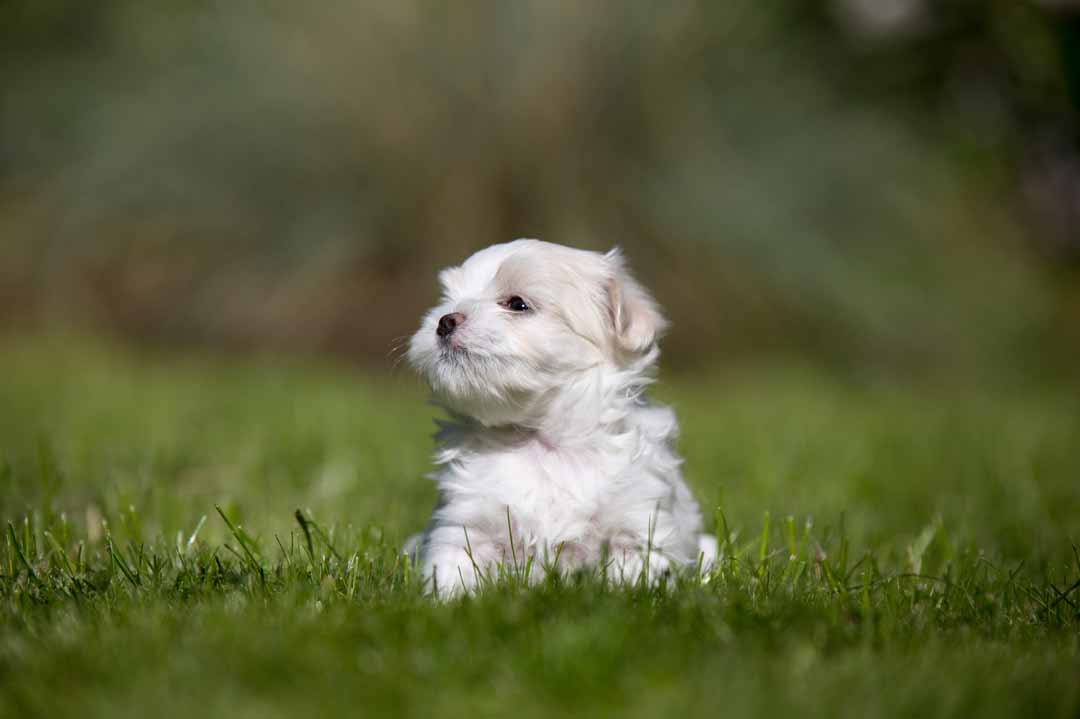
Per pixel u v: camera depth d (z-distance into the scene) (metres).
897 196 13.38
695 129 13.16
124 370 11.40
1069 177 16.27
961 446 8.07
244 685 2.74
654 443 4.29
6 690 2.71
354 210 12.94
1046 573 4.42
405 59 12.95
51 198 13.39
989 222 14.56
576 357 4.27
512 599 3.42
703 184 12.83
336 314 12.77
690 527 4.50
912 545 4.89
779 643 3.15
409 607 3.38
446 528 4.22
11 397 9.32
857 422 9.38
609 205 12.96
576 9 12.88
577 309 4.32
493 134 12.88
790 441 8.15
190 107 12.88
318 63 12.94
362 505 5.67
